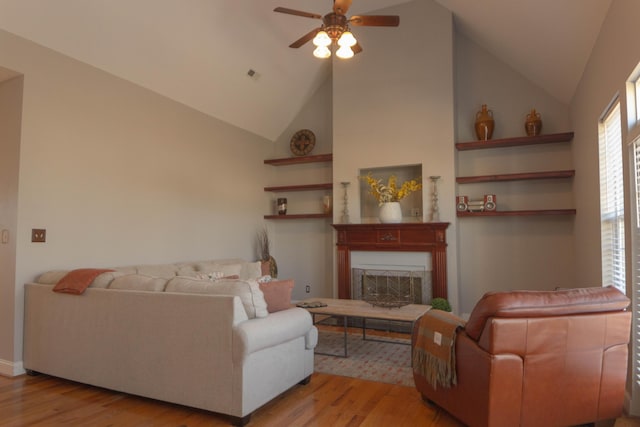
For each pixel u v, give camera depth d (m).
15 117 3.58
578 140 4.56
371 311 3.91
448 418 2.65
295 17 5.14
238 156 6.27
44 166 3.69
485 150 5.62
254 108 6.20
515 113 5.50
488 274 5.54
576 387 2.26
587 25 3.29
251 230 6.52
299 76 6.21
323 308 4.08
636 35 2.32
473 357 2.29
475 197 5.62
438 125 5.46
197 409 2.81
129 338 2.96
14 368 3.46
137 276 3.15
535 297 2.20
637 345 2.53
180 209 5.18
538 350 2.18
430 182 5.46
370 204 6.15
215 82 5.30
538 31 3.98
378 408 2.81
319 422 2.60
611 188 3.28
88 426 2.55
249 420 2.62
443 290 5.30
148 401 2.95
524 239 5.40
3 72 3.52
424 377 2.81
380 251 5.74
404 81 5.67
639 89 2.52
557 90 5.05
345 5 3.24
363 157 5.86
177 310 2.78
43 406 2.86
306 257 6.85
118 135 4.39
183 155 5.25
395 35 5.76
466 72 5.77
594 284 3.78
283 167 7.07
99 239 4.16
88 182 4.07
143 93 4.71
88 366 3.15
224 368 2.59
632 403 2.54
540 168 5.34
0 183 3.62
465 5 4.89
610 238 3.37
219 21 4.60
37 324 3.43
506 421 2.16
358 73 5.95
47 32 3.64
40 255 3.64
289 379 2.98
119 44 4.13
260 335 2.62
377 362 3.80
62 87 3.86
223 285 2.78
